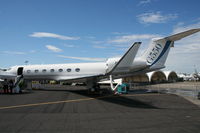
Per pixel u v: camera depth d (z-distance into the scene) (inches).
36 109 406.3
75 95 695.1
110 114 355.3
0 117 326.0
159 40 764.0
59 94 729.6
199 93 597.6
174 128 257.3
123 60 583.5
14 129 251.8
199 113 366.9
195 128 257.4
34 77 898.1
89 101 537.0
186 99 588.7
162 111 389.4
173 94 743.1
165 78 2326.5
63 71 859.4
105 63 852.6
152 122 291.1
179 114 355.9
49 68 874.8
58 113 362.9
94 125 272.2
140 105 469.4
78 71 849.5
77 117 327.0
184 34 680.4
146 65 762.8
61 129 251.4
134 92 836.6
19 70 922.7
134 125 272.8
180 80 2704.2
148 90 962.1
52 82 2054.6
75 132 238.7
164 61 780.0
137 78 2384.4
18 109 406.0
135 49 576.1
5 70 971.9
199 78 3093.0
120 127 262.1
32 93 773.3
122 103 502.0
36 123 283.4
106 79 782.5
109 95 703.7
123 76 782.5
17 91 764.6
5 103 491.8
